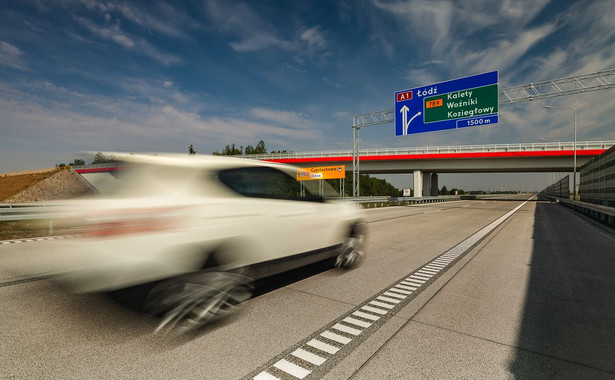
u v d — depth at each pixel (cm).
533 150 3381
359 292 405
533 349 261
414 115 1973
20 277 455
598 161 1666
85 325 292
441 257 627
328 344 267
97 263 250
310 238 421
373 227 1159
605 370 230
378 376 221
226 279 302
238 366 230
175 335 276
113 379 211
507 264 573
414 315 332
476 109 1750
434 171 4278
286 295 391
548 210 2327
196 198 291
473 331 295
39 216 855
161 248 258
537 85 1650
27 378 210
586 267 554
